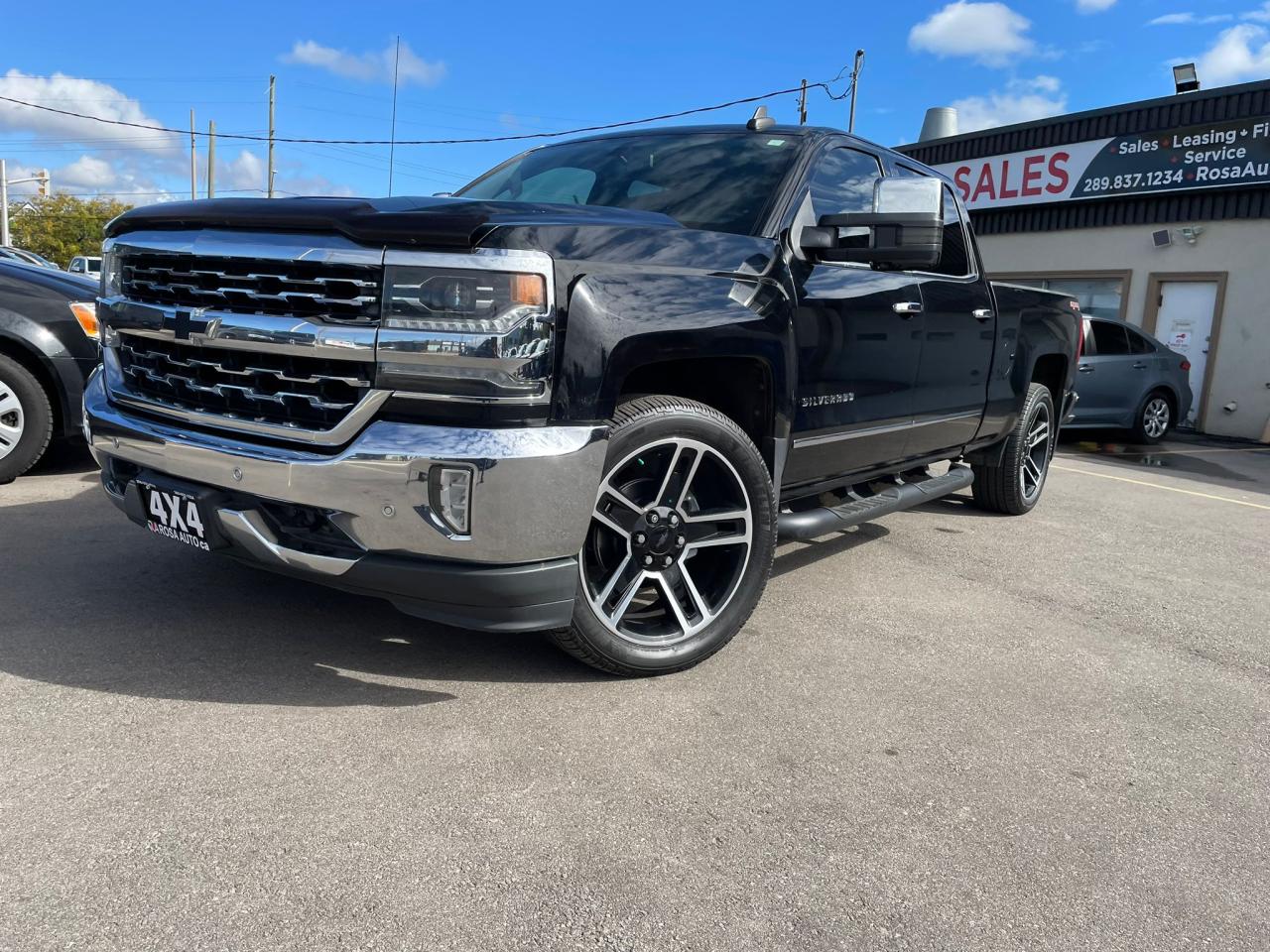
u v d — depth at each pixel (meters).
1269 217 12.86
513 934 1.80
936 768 2.59
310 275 2.47
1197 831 2.35
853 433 3.84
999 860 2.17
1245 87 12.81
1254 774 2.67
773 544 3.24
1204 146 13.34
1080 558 5.11
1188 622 4.07
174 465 2.71
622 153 3.99
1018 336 5.29
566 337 2.46
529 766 2.43
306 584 3.69
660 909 1.91
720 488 3.12
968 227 4.97
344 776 2.32
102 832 2.02
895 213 3.25
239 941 1.73
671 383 3.19
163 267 2.78
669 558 2.97
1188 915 2.00
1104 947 1.88
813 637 3.58
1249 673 3.49
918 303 4.12
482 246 2.36
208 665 2.90
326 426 2.47
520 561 2.48
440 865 2.00
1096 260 14.87
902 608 4.02
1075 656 3.56
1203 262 13.59
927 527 5.70
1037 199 15.51
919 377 4.25
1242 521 6.54
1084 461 9.77
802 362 3.37
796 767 2.54
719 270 2.96
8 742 2.38
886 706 2.98
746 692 3.01
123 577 3.63
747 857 2.11
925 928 1.90
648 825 2.20
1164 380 11.50
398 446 2.37
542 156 4.30
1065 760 2.70
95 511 4.57
